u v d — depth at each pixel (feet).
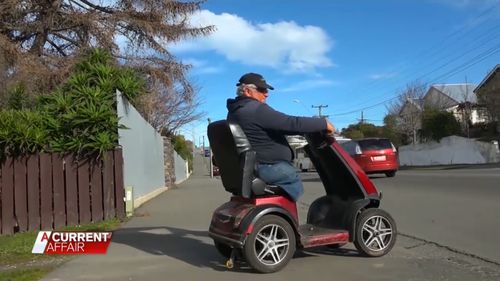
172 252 23.65
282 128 19.43
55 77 54.75
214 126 20.31
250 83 19.93
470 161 137.69
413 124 194.90
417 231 28.09
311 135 21.31
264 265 19.22
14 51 52.34
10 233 31.09
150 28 62.59
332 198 22.20
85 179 33.32
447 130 153.07
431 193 46.70
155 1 63.57
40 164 32.14
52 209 32.30
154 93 65.00
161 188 65.05
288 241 19.56
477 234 26.73
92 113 33.24
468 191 46.26
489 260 21.18
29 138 31.30
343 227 21.24
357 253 22.36
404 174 81.10
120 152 34.83
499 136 134.62
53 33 63.52
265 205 19.33
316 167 22.27
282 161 19.89
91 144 32.91
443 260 21.31
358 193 21.44
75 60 56.29
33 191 31.86
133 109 43.45
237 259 21.83
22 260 22.94
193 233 28.76
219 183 88.33
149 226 31.50
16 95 41.04
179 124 116.78
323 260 21.21
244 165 19.20
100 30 60.85
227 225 19.74
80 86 35.83
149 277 19.44
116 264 21.61
